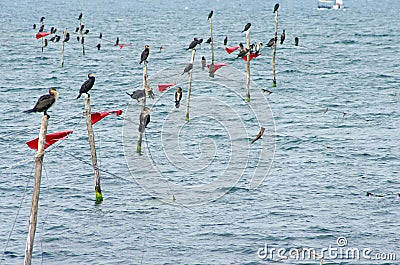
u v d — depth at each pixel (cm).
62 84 10019
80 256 4078
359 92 9325
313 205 4841
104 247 4194
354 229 4416
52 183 5303
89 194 5069
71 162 5850
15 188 5197
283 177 5478
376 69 11331
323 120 7575
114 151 6200
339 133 6956
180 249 4166
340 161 5919
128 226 4494
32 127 7206
